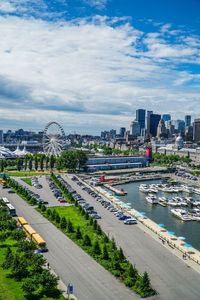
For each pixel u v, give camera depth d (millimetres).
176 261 113188
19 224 142625
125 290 90312
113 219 165750
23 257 96000
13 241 124375
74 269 102125
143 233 143750
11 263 92562
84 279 95688
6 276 93312
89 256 112750
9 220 132125
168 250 123688
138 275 98375
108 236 136750
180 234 157500
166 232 146000
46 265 103688
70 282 93500
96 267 104250
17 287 87000
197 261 112312
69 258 110375
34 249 104188
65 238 130375
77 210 178625
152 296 88000
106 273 100250
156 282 96438
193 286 94938
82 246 121250
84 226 147000
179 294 89938
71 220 157000
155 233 144750
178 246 127500
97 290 89562
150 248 124938
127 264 106688
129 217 168000
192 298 88000
